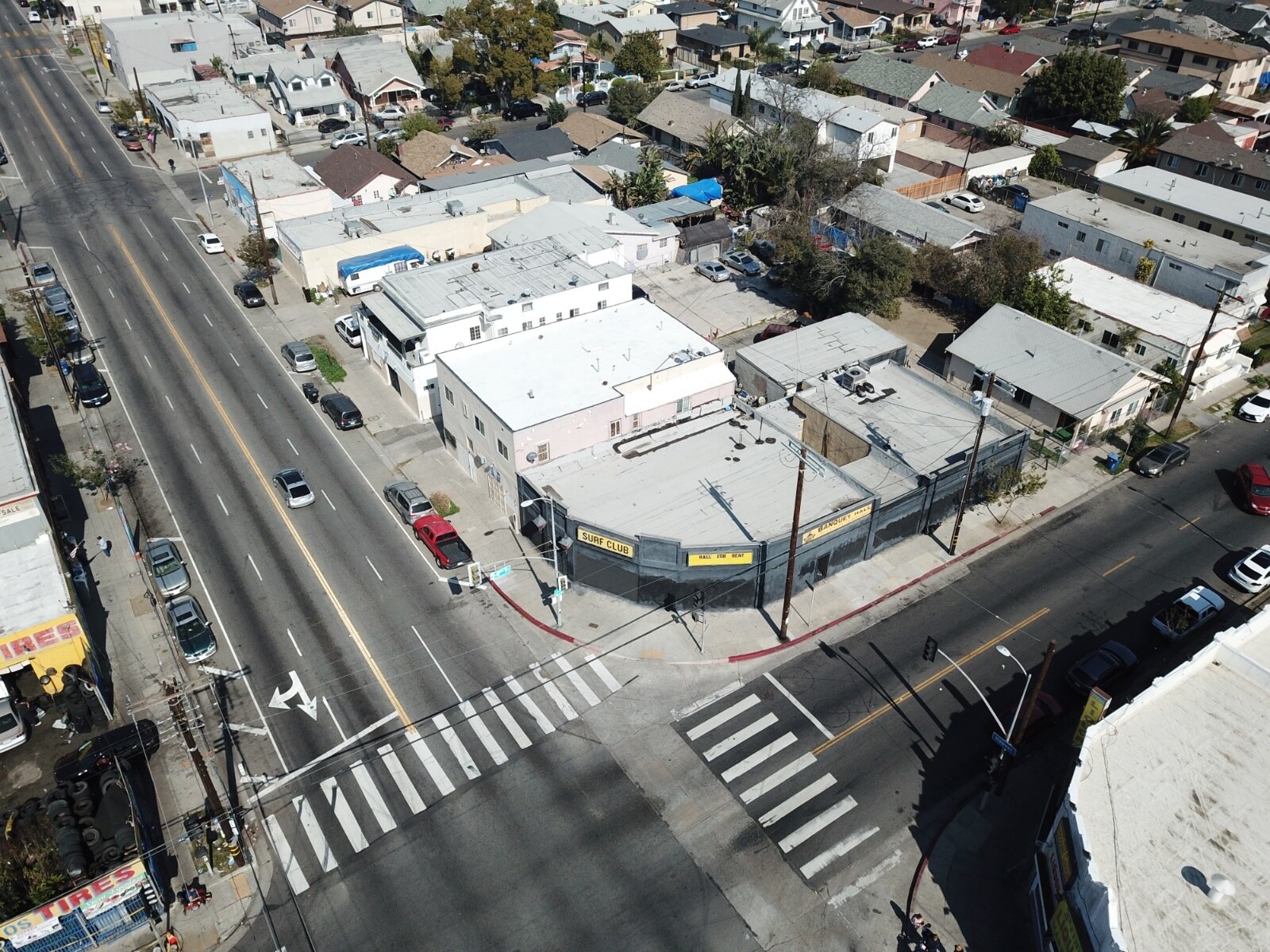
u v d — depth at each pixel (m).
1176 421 63.59
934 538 53.03
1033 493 55.28
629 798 38.62
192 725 41.47
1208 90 120.38
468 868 35.94
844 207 86.12
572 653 45.34
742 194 92.56
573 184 91.25
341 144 107.19
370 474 57.59
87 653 42.78
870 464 53.25
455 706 42.56
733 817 37.91
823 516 47.97
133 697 42.75
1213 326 66.38
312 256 75.69
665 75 130.12
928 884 35.53
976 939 33.72
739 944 33.50
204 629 45.22
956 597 48.94
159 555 49.12
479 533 52.75
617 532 46.56
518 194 86.50
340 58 118.94
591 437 53.16
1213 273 72.69
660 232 81.75
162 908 34.34
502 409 51.50
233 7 153.12
